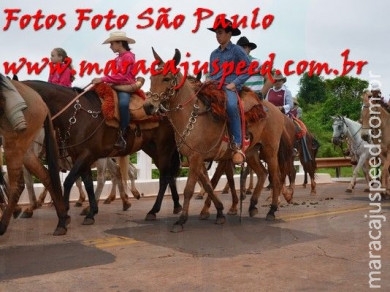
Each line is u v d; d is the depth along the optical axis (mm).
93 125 7305
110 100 7395
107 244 6160
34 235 6711
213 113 7078
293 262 5348
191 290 4383
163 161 8344
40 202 9477
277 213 8938
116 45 7711
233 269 5055
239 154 7309
